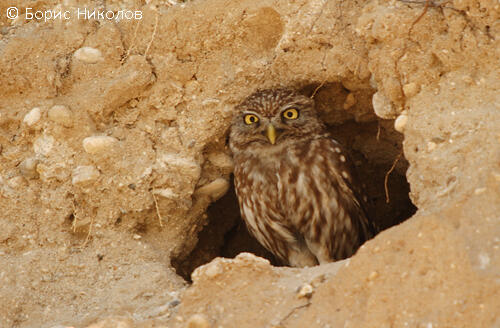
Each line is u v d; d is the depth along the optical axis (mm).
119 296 8828
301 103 10383
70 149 9875
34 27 10219
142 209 9891
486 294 6113
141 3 10211
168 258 9992
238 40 10047
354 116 10945
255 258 7633
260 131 10320
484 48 8141
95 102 9906
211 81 10125
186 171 10062
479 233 6566
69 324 8227
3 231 9547
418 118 8258
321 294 6996
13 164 9898
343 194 10594
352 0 9633
